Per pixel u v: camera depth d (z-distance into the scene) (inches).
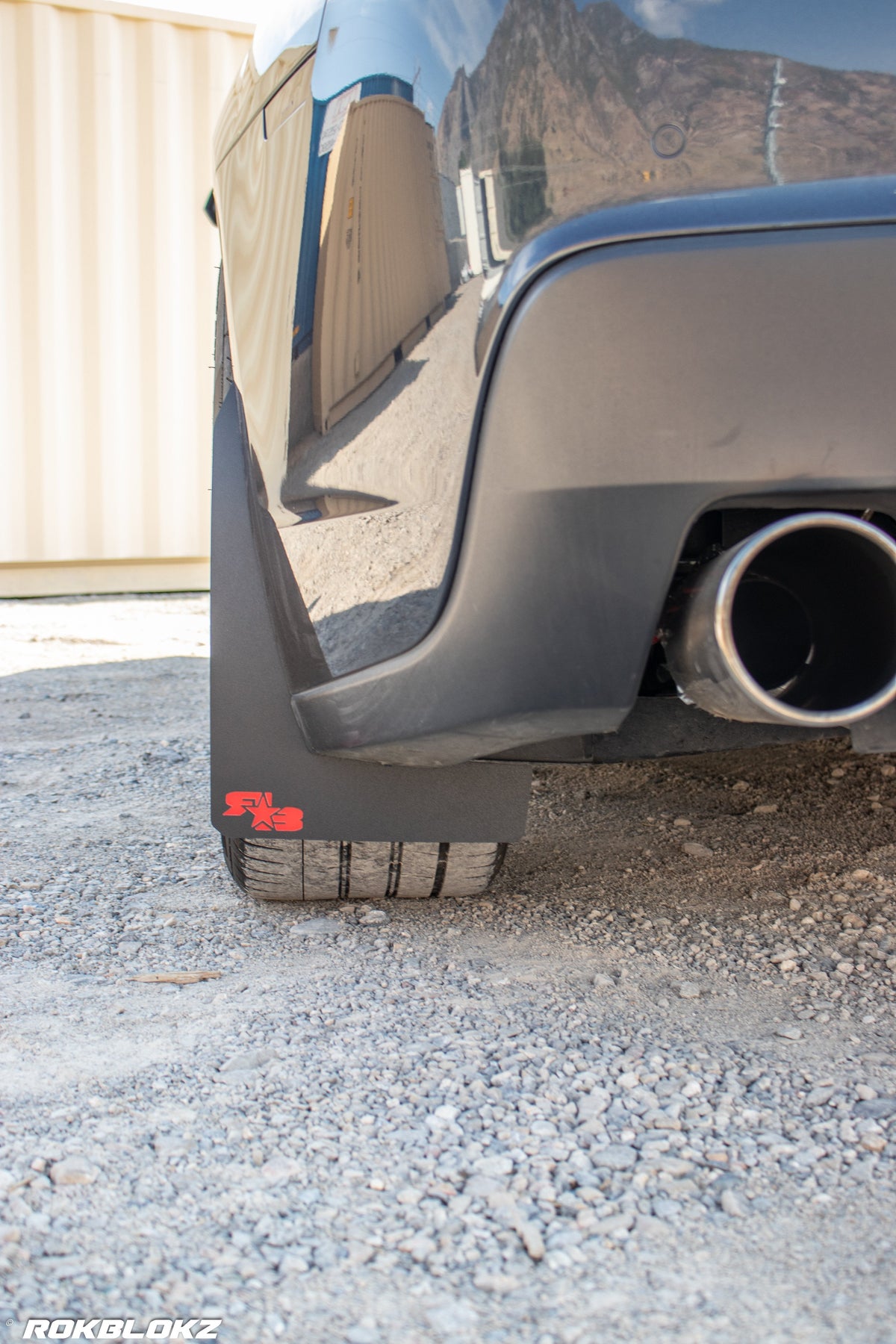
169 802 122.8
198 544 356.8
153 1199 52.1
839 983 74.3
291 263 69.1
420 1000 72.0
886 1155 55.0
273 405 72.6
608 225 53.6
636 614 55.9
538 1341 43.7
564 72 55.2
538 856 101.2
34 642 253.0
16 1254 48.3
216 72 335.9
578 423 54.1
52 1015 70.6
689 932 83.3
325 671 68.6
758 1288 46.3
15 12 315.9
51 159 325.1
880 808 111.4
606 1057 64.7
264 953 79.7
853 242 53.2
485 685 58.7
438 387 58.0
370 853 80.8
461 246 57.0
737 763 130.4
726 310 53.0
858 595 57.4
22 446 333.7
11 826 113.3
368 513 63.4
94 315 335.6
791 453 53.7
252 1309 45.3
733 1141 56.3
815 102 54.5
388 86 60.9
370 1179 53.6
